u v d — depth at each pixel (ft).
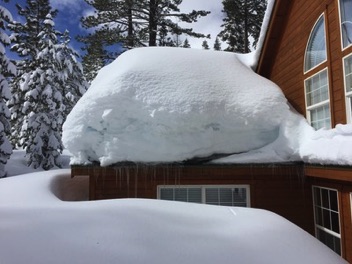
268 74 29.99
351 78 17.31
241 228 10.81
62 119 62.90
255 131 21.34
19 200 16.34
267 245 9.45
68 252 8.02
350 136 15.57
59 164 58.75
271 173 20.01
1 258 7.43
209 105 20.86
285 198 21.56
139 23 59.26
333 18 18.98
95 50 60.18
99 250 8.28
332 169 15.93
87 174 19.98
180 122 20.01
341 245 17.47
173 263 7.96
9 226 9.73
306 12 22.66
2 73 49.47
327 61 19.44
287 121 21.25
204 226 10.81
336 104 18.57
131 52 28.60
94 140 20.36
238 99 21.97
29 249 8.02
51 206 12.87
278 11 26.11
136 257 8.09
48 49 60.80
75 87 69.87
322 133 18.25
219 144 20.88
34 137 58.18
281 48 27.12
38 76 59.67
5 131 50.19
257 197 21.56
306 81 22.67
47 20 62.54
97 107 20.49
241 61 31.19
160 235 9.59
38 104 58.80
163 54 26.45
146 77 22.07
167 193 21.66
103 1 55.31
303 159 19.26
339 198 17.74
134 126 20.31
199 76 23.25
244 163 19.83
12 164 59.16
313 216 21.38
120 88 20.99
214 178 21.61
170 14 58.95
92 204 13.19
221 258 8.41
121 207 12.29
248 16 79.00
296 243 9.78
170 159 20.12
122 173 20.01
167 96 20.88
